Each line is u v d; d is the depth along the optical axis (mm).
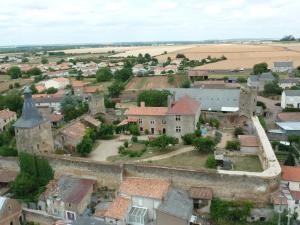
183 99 83938
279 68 184500
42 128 65750
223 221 51062
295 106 106812
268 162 56625
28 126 62500
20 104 112750
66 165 62188
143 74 182125
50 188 56969
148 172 57500
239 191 53188
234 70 187625
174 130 77250
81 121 84375
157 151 71562
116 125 86812
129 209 50969
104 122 92438
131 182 54500
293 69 182750
